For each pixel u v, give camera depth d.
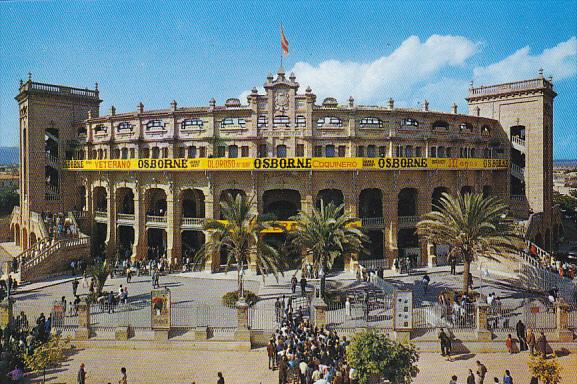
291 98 53.72
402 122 56.78
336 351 26.91
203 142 55.53
